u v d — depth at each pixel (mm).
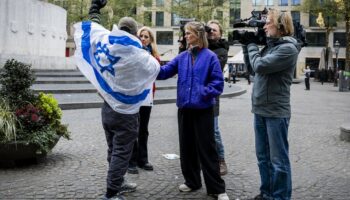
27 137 6227
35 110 6438
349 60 48219
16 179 5648
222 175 6078
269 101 4543
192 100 4945
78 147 7812
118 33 4480
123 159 4602
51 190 5188
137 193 5180
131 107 4582
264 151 4859
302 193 5320
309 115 14570
